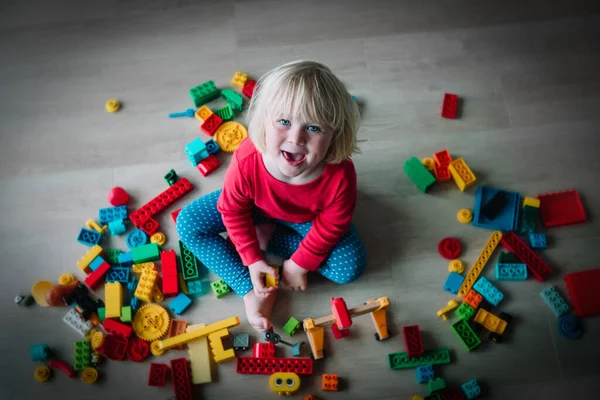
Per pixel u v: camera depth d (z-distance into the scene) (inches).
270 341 46.4
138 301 49.4
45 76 59.9
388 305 49.1
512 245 50.9
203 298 50.4
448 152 55.7
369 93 58.5
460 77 59.2
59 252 52.4
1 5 61.7
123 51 60.9
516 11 61.7
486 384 47.3
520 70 59.3
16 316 50.0
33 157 56.4
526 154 55.7
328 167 40.0
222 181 54.8
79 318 49.2
